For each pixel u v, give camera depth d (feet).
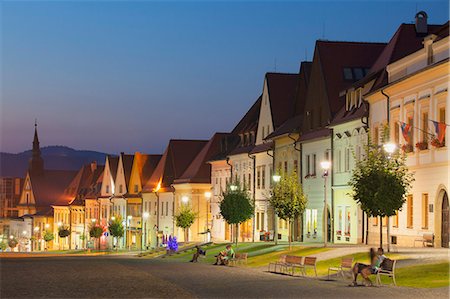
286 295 108.47
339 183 216.33
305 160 244.42
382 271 117.80
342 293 108.58
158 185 399.03
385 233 187.32
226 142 337.31
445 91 157.38
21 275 158.61
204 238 353.72
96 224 459.32
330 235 222.48
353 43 239.91
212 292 115.96
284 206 198.39
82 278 148.46
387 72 194.70
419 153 169.78
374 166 154.20
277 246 206.69
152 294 115.03
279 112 279.49
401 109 178.50
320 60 236.43
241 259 181.37
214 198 342.23
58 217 562.66
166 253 260.01
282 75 286.87
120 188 457.68
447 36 157.89
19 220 629.10
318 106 237.66
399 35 204.54
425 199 167.73
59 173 625.82
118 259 239.91
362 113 200.13
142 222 417.08
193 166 372.17
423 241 166.40
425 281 116.16
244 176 305.53
